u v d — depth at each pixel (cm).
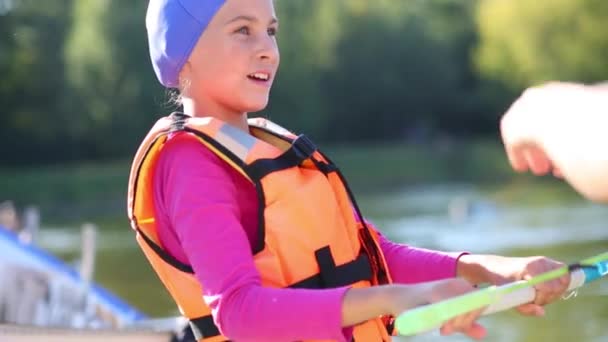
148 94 8112
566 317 1764
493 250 2969
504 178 6228
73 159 8275
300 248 389
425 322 276
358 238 420
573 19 8444
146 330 899
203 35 416
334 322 333
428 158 8162
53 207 6016
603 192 215
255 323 346
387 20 10188
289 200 389
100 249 3369
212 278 362
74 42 8012
